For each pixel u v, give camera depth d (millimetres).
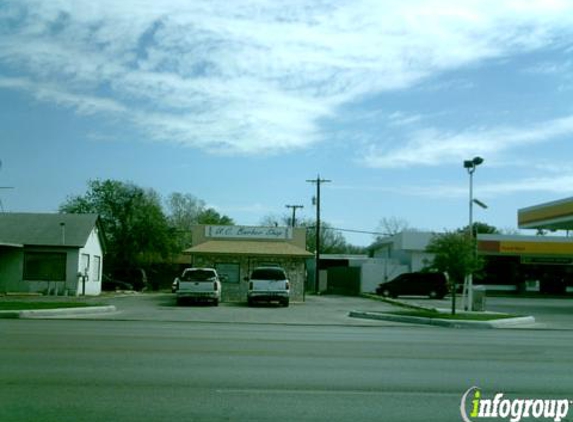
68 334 15883
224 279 37750
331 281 59938
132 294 42281
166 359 11750
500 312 30844
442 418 7820
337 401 8539
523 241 54875
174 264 58344
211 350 13180
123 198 58219
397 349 14172
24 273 37406
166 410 7844
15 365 10812
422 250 53438
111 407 7949
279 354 12805
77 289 37625
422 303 38969
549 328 22516
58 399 8344
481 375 10875
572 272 55938
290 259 39062
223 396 8680
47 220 39938
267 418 7570
